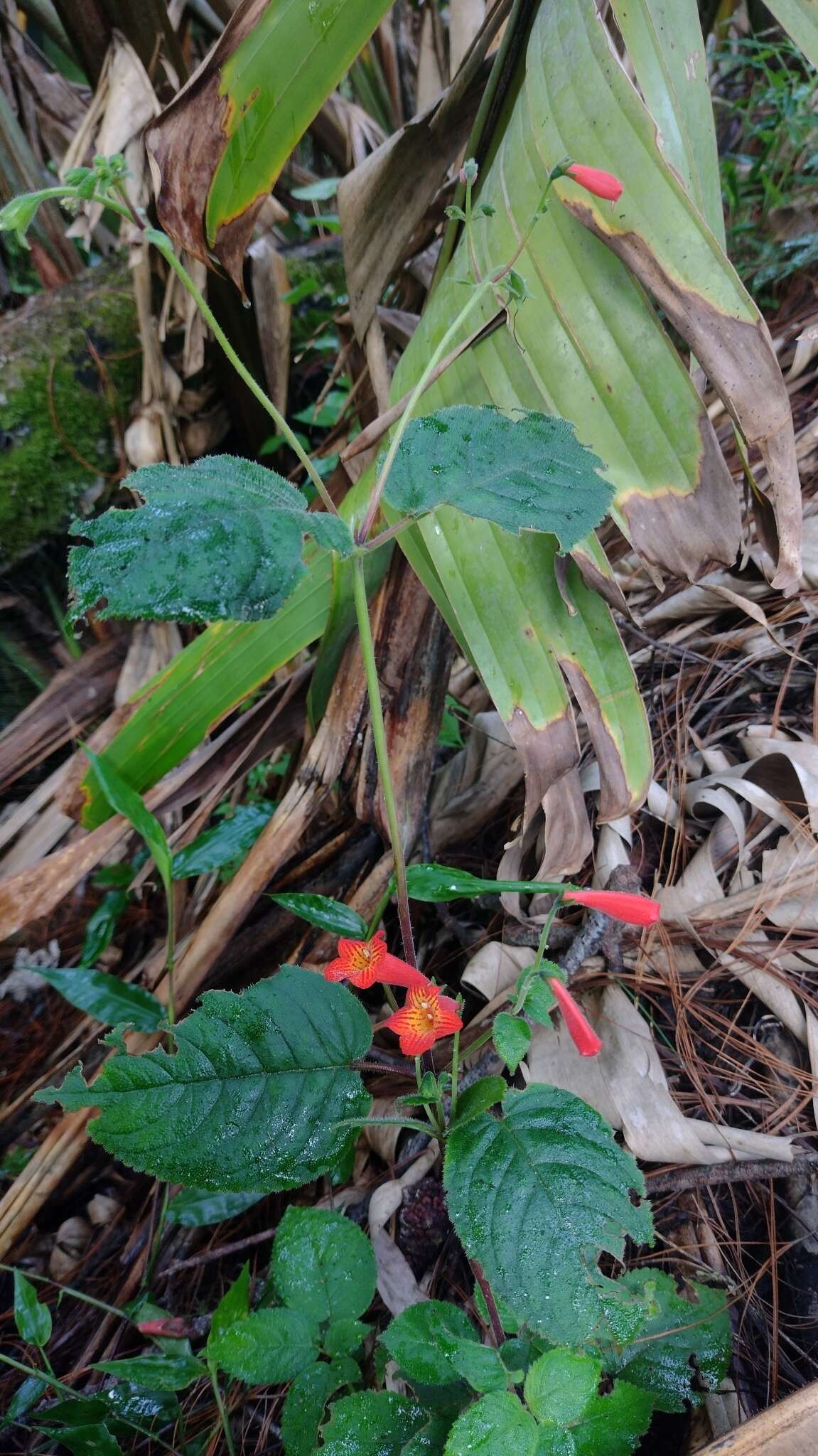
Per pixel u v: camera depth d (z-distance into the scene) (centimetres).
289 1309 37
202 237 47
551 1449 28
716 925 48
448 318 45
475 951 54
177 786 58
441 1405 33
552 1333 28
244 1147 32
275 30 41
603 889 50
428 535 45
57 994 68
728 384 37
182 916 68
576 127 38
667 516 40
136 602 24
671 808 52
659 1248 43
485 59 48
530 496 30
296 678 58
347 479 62
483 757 61
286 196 94
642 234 37
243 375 33
